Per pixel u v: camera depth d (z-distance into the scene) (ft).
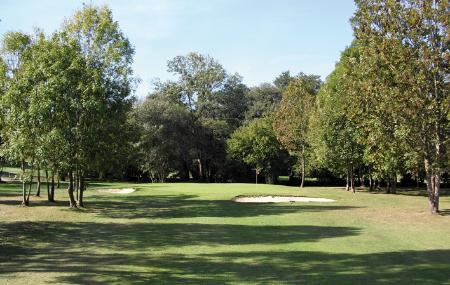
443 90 65.87
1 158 100.53
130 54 89.45
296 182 205.26
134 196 113.09
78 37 86.99
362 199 103.81
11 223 63.72
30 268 36.60
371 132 72.23
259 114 237.25
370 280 32.45
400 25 67.97
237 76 239.71
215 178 226.58
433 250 43.88
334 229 58.44
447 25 64.59
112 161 88.99
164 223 65.05
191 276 33.86
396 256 40.98
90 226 62.08
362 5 71.61
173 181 220.84
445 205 86.17
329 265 37.47
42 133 78.43
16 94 78.74
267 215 74.43
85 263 38.60
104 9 89.10
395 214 72.74
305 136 150.61
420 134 66.95
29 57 86.48
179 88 229.25
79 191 92.22
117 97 87.40
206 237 52.47
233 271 35.50
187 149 201.05
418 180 162.09
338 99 123.44
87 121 79.87
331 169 132.77
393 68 67.67
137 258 40.78
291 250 44.21
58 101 77.66
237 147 193.88
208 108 227.81
